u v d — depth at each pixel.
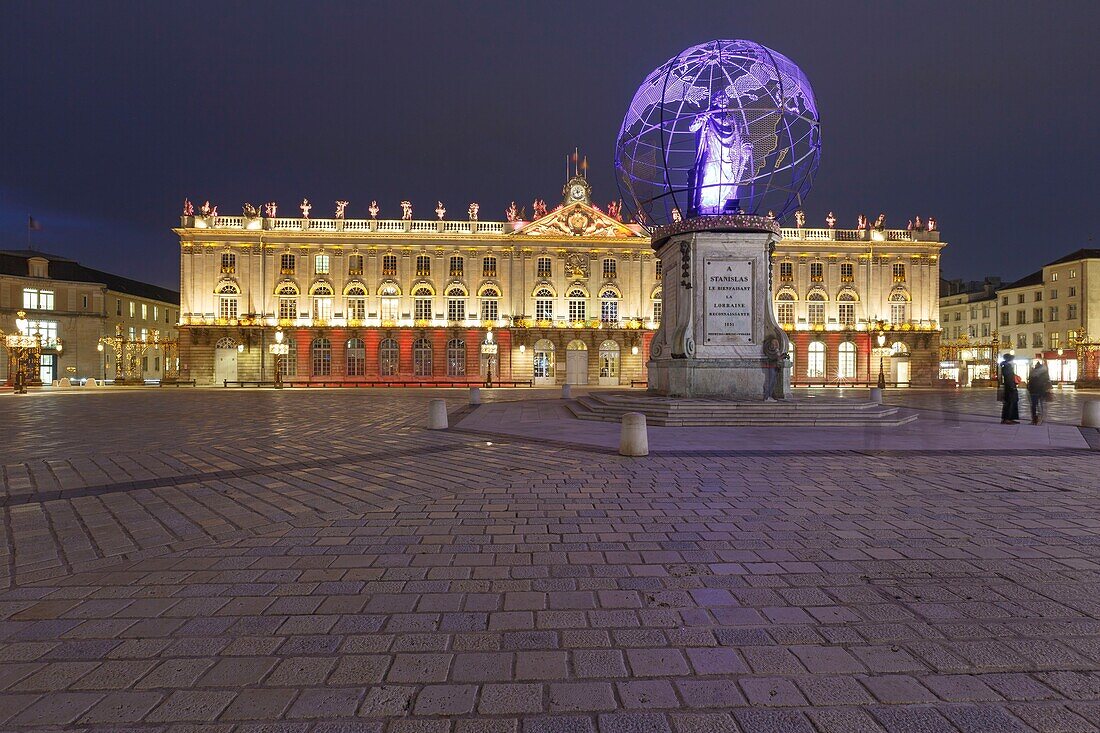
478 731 2.67
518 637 3.56
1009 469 8.91
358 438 13.07
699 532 5.68
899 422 15.38
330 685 3.04
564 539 5.47
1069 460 9.73
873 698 2.92
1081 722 2.72
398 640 3.53
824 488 7.59
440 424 15.00
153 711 2.83
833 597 4.16
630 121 17.50
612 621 3.78
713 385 16.97
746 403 15.77
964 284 87.69
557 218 58.22
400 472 8.80
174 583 4.43
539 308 57.75
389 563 4.85
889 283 58.72
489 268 57.53
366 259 56.44
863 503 6.80
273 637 3.56
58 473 8.79
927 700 2.90
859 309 58.69
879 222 59.34
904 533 5.64
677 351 17.12
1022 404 25.84
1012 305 75.06
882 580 4.47
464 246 57.09
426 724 2.72
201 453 10.80
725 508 6.58
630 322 57.28
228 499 7.09
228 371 55.16
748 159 17.78
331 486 7.81
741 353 17.08
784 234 59.03
